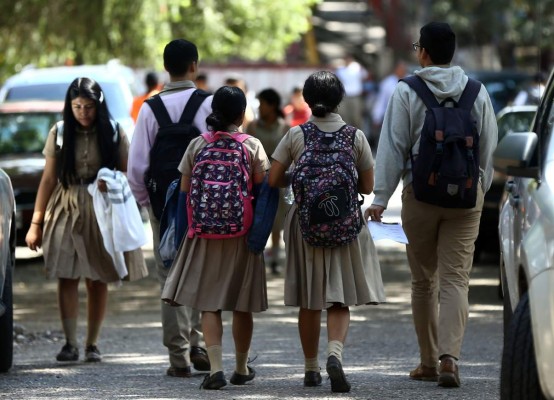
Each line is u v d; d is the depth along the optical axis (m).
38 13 68.31
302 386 22.95
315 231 21.62
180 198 23.00
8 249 24.19
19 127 50.44
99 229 26.81
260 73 100.69
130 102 52.28
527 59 120.62
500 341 30.83
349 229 21.73
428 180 22.05
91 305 27.50
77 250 26.77
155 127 24.55
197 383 23.81
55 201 26.94
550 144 18.73
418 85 22.66
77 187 26.78
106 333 33.56
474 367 26.25
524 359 17.03
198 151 22.81
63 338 32.66
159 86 62.22
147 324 35.44
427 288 23.53
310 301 22.02
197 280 22.61
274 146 41.97
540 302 16.16
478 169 22.34
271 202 22.55
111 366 26.83
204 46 77.75
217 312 22.77
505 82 68.00
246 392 22.16
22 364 27.41
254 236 22.41
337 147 21.89
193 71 24.97
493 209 44.22
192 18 76.25
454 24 113.81
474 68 120.38
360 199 23.31
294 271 22.31
